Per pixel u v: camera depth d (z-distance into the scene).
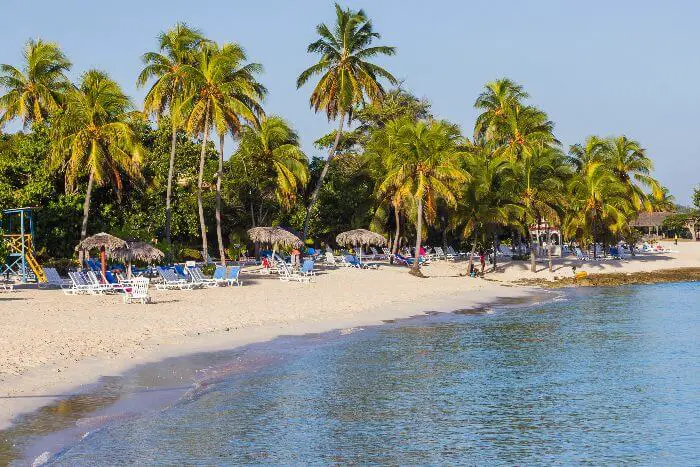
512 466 12.88
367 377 19.73
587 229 72.81
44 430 13.75
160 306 31.36
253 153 59.56
